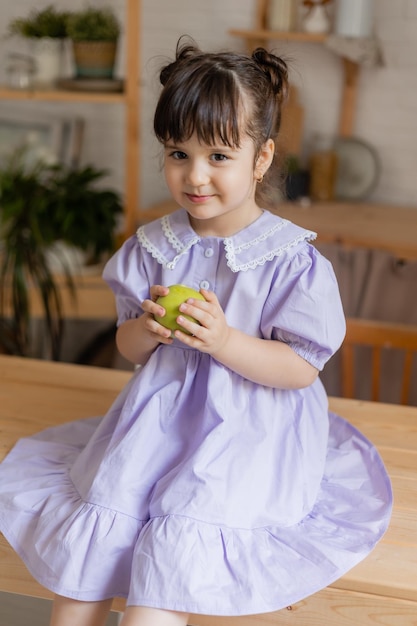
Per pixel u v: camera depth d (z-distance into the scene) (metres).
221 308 1.27
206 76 1.16
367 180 2.89
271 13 2.78
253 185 1.29
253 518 1.19
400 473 1.45
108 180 3.16
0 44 3.07
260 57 1.27
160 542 1.11
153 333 1.21
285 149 1.42
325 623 1.18
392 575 1.17
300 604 1.18
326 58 2.88
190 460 1.19
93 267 2.72
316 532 1.22
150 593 1.07
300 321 1.24
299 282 1.24
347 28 2.67
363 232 2.48
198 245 1.29
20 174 2.53
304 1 2.71
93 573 1.14
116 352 2.95
